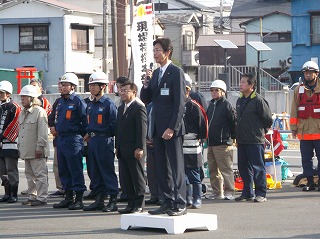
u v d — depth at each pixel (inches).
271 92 2511.1
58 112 951.0
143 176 870.4
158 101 756.6
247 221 811.4
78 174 936.9
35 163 985.5
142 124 855.7
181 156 758.5
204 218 753.6
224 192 1017.5
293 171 1387.8
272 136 1130.0
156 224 748.0
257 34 4448.8
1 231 775.7
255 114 971.3
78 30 4101.9
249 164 983.6
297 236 713.0
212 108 1013.2
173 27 5246.1
